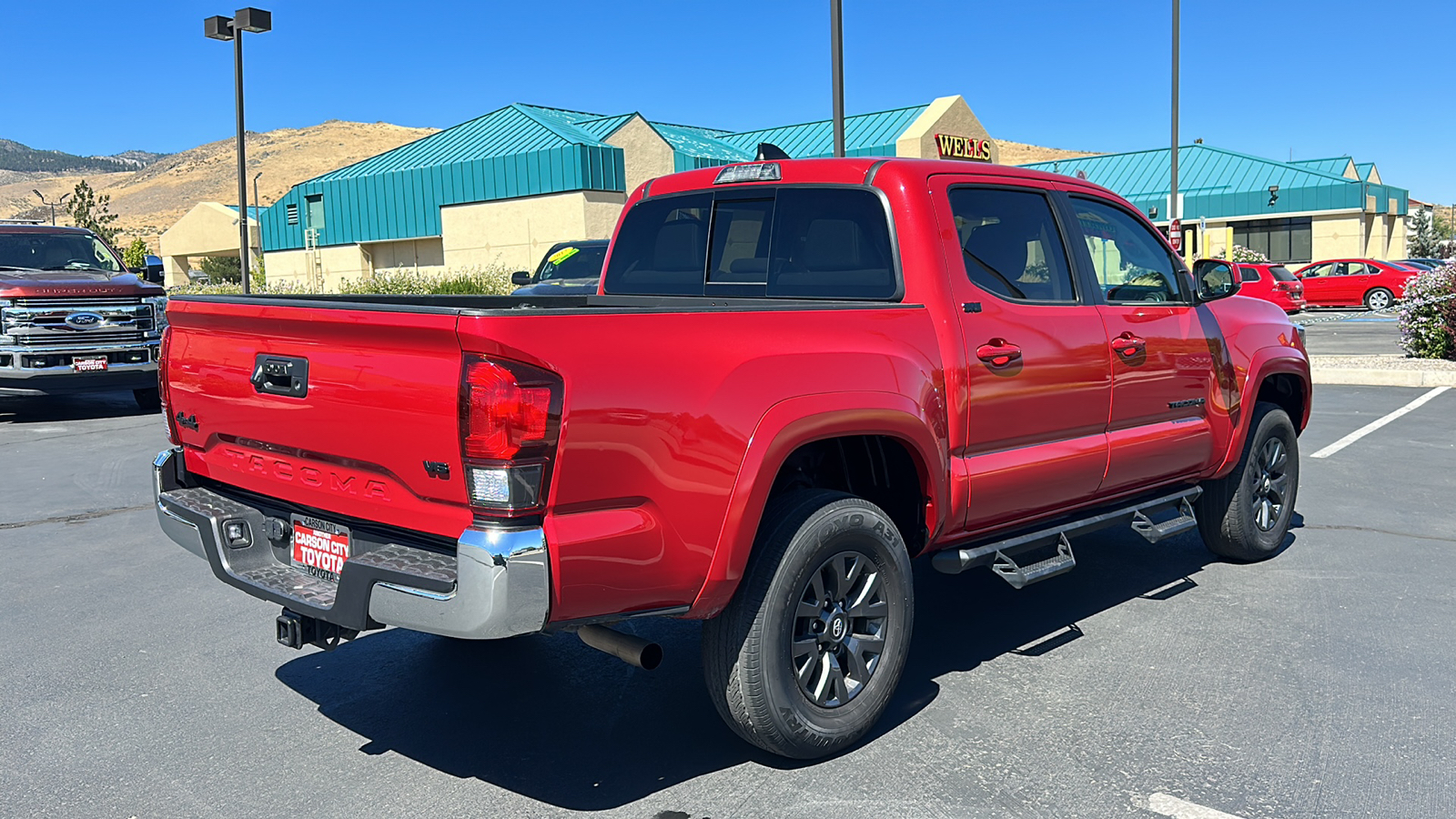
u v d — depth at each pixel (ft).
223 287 132.46
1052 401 14.60
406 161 129.90
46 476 30.07
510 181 114.01
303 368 11.13
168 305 12.98
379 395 10.34
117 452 34.12
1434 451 30.07
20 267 44.37
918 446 12.73
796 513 11.63
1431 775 11.49
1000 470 13.89
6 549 21.94
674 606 10.91
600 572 10.13
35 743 12.78
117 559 21.13
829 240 14.30
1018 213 14.94
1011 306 14.20
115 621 17.34
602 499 10.13
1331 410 38.45
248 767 12.13
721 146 135.23
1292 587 18.29
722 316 11.03
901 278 13.52
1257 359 18.69
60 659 15.58
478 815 11.00
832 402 11.70
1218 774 11.57
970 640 15.98
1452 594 17.71
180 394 13.15
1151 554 20.54
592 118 131.44
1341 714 13.04
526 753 12.42
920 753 12.21
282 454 11.78
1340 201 152.05
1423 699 13.47
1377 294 106.52
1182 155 175.52
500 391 9.48
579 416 9.84
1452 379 43.78
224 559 12.14
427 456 10.03
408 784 11.68
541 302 14.70
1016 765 11.87
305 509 11.84
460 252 120.26
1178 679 14.26
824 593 11.94
